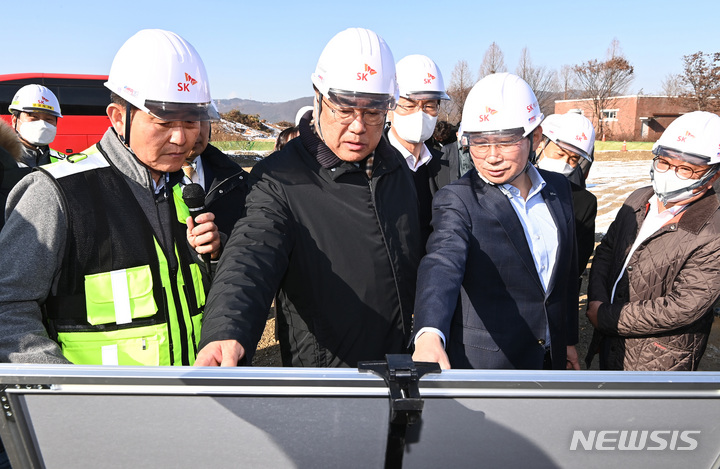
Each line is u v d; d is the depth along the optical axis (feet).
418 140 11.32
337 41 5.91
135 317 5.34
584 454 3.18
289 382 2.92
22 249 4.81
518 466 3.20
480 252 6.66
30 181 5.08
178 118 5.18
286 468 3.14
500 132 6.36
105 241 5.20
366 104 5.71
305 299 6.30
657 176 7.69
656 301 7.57
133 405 2.94
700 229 7.37
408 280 6.78
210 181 8.90
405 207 6.81
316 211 6.14
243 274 5.08
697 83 142.10
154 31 5.41
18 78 50.57
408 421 2.87
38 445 3.04
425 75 11.01
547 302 6.84
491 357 6.74
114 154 5.49
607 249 9.07
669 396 3.06
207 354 4.24
